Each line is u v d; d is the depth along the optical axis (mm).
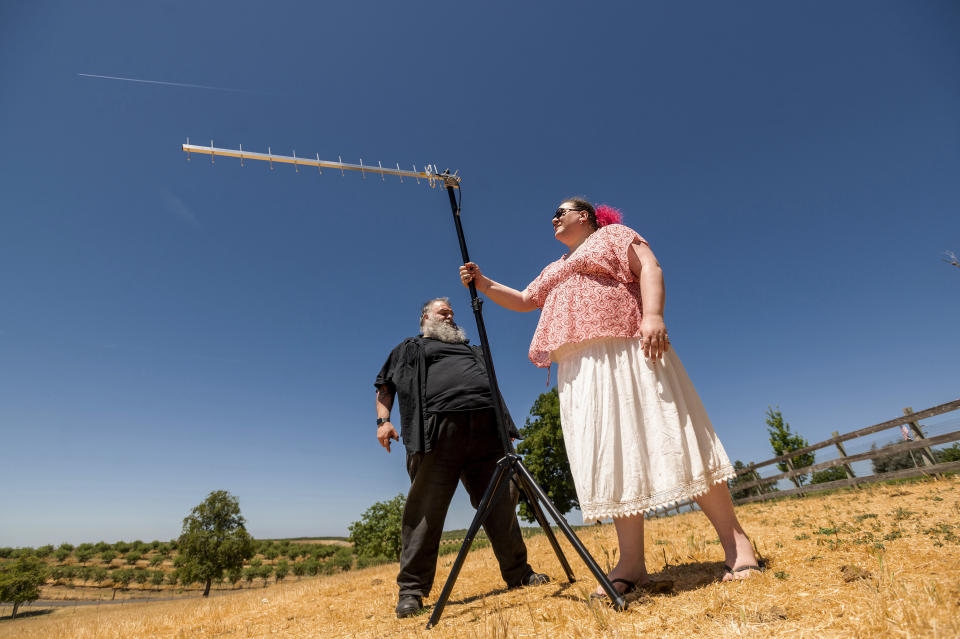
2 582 63250
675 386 1974
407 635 1882
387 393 3242
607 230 2248
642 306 2109
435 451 2902
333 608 3502
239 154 2066
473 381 3020
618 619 1479
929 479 6973
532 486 1964
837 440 9844
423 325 3381
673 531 4707
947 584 1281
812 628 1138
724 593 1586
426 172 2396
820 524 3586
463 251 2365
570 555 4199
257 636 2742
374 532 46375
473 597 2836
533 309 2582
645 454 1881
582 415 1974
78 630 4211
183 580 60656
